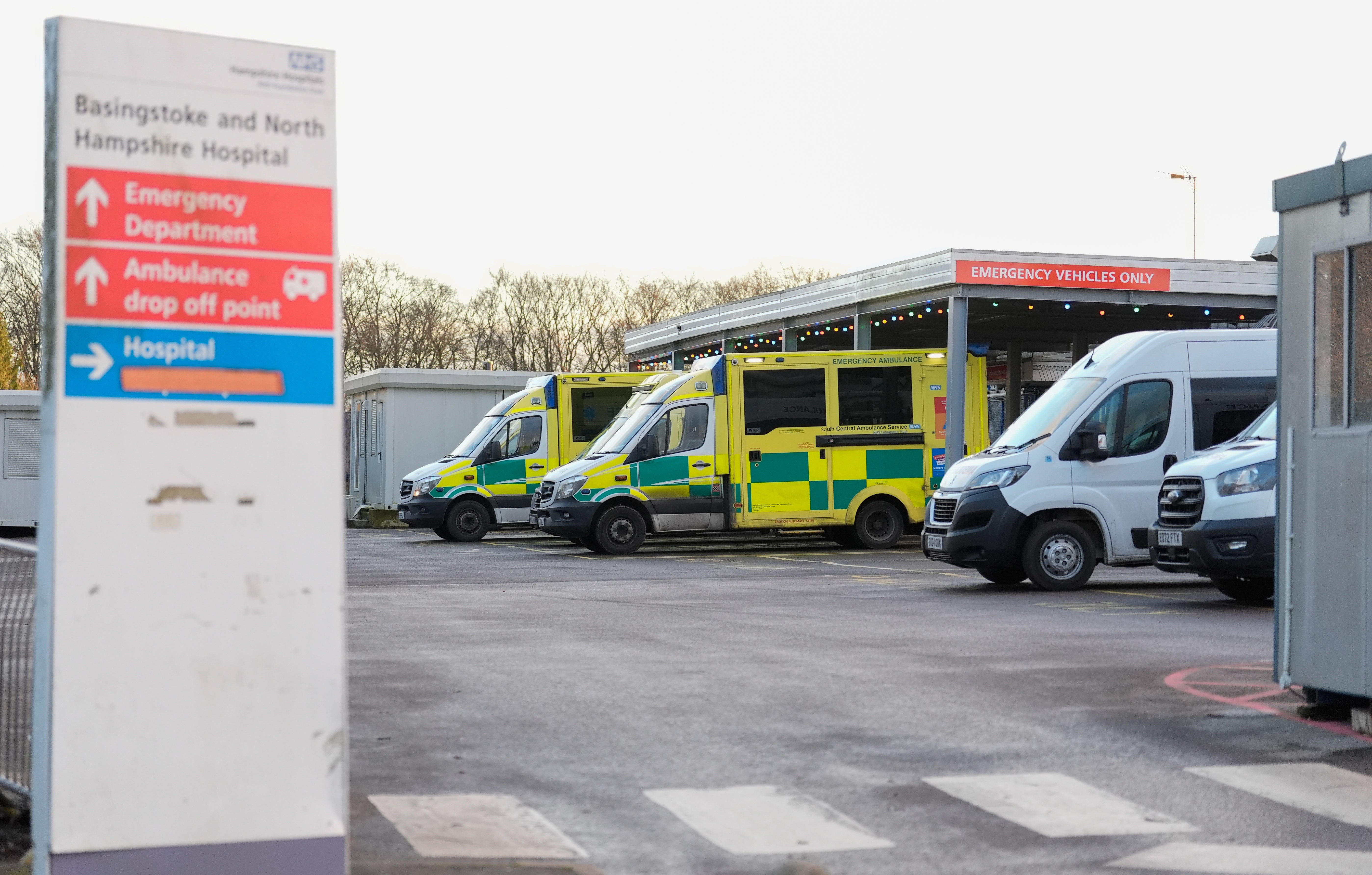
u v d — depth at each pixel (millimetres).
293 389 4527
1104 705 8734
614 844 5773
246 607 4461
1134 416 16281
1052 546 16141
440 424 35344
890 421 24875
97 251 4312
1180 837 5906
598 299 84188
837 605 14797
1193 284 26438
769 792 6609
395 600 15570
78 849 4277
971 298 25750
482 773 6957
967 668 10148
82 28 4312
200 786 4410
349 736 7793
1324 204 8188
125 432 4332
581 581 18422
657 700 8867
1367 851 5703
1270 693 9133
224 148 4461
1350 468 7984
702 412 24547
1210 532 13789
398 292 80438
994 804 6414
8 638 6008
